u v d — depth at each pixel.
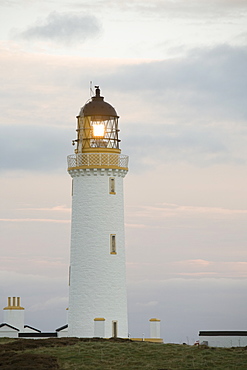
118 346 71.00
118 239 82.75
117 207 83.25
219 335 84.62
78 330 81.44
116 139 85.62
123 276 82.69
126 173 84.69
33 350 70.06
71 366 64.62
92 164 82.62
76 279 82.19
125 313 82.25
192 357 67.25
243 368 63.91
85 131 84.50
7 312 98.50
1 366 64.38
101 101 86.31
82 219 82.69
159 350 69.75
